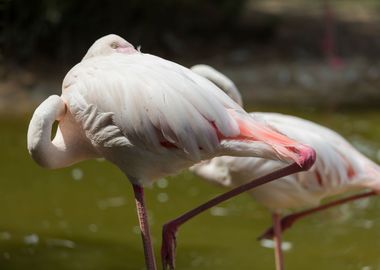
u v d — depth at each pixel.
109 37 6.45
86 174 11.98
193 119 5.70
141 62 6.03
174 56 19.84
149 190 11.34
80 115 6.07
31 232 9.49
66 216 10.12
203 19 21.47
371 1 26.98
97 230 9.68
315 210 8.27
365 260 8.97
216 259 8.86
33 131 6.10
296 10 25.06
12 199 10.66
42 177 11.68
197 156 5.79
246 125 5.74
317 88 18.09
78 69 6.23
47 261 8.60
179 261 8.77
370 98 17.38
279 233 8.18
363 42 21.81
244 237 9.64
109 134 5.97
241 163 7.72
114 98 5.89
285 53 20.34
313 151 5.57
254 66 19.19
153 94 5.77
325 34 21.14
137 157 5.98
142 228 6.17
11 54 16.30
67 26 18.36
